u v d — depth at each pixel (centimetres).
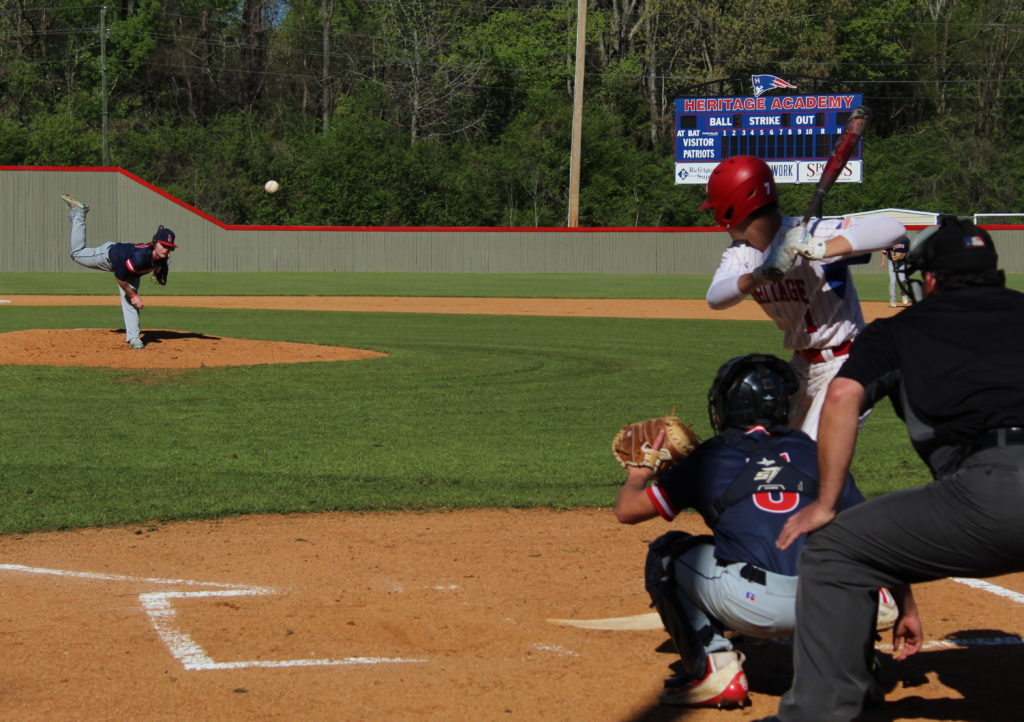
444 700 578
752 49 9169
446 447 1346
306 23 10356
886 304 3925
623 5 10062
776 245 675
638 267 6431
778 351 2414
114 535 940
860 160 5878
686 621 573
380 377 1961
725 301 686
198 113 9806
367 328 2964
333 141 8094
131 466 1221
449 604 751
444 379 1944
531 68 9700
